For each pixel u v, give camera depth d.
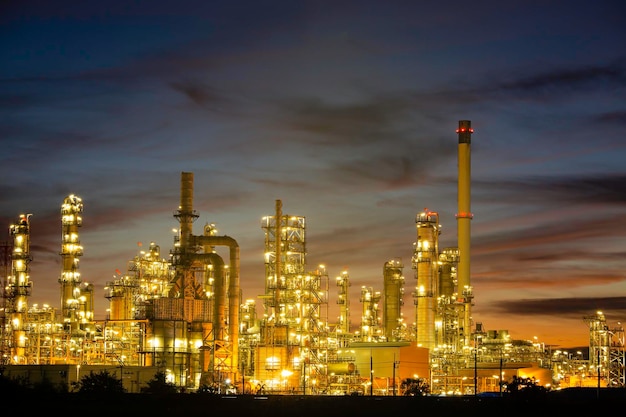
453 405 173.25
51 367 198.62
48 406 160.25
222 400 173.50
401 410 165.38
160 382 190.88
